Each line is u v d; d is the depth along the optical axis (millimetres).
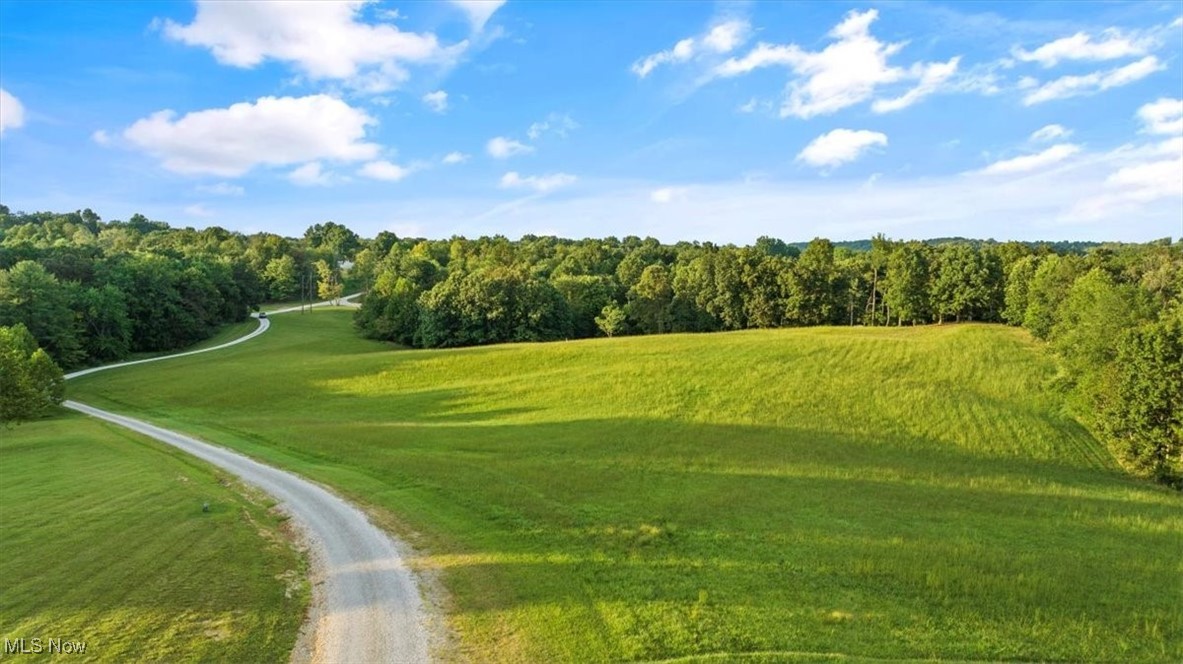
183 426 41344
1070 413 43656
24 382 41344
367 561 16859
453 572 16062
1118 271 72125
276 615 13547
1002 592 15812
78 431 38812
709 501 23391
